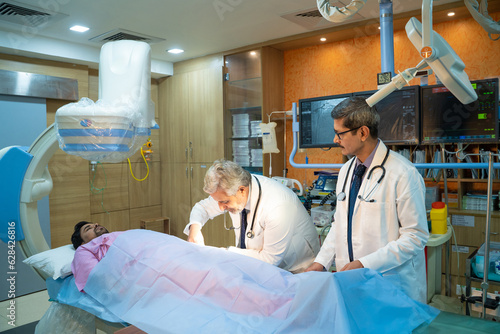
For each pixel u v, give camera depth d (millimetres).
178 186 4691
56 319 1749
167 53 4211
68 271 1894
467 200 2986
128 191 4547
